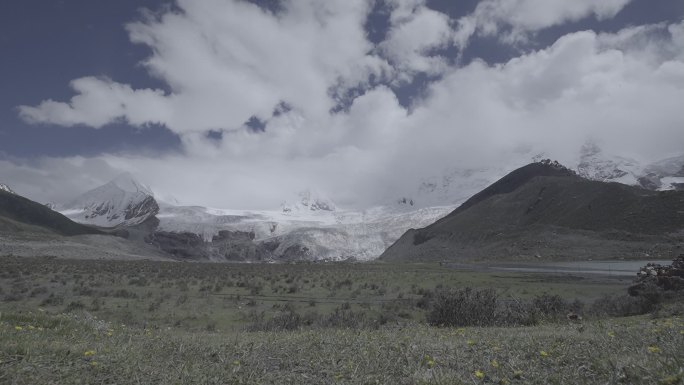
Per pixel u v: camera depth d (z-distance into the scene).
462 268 103.50
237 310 35.44
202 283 56.25
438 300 24.95
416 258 192.38
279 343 12.00
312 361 9.72
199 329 26.39
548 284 55.84
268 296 45.78
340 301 42.19
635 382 6.99
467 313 22.59
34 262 87.44
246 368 9.20
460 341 11.92
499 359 9.40
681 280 29.80
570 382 7.39
